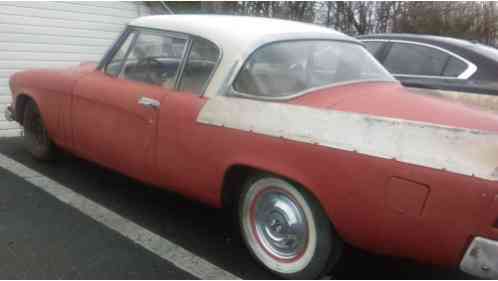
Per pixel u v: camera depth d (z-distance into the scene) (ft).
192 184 11.79
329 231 9.92
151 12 30.14
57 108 15.56
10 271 10.73
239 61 11.34
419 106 10.10
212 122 11.10
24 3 24.66
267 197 10.81
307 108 10.11
